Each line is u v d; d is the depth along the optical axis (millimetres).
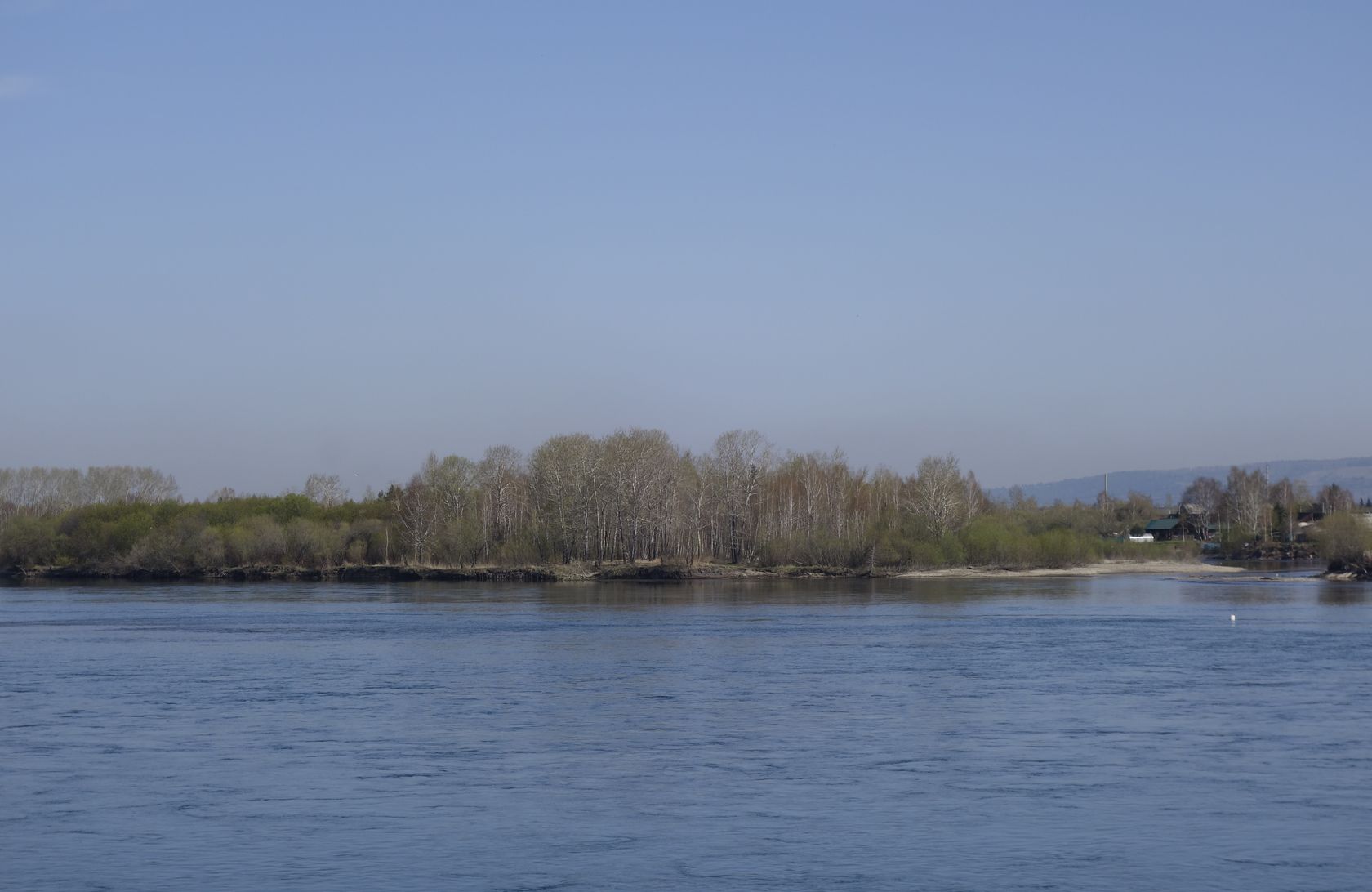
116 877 28641
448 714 50281
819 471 188500
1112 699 53344
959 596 131000
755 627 91875
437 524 177875
